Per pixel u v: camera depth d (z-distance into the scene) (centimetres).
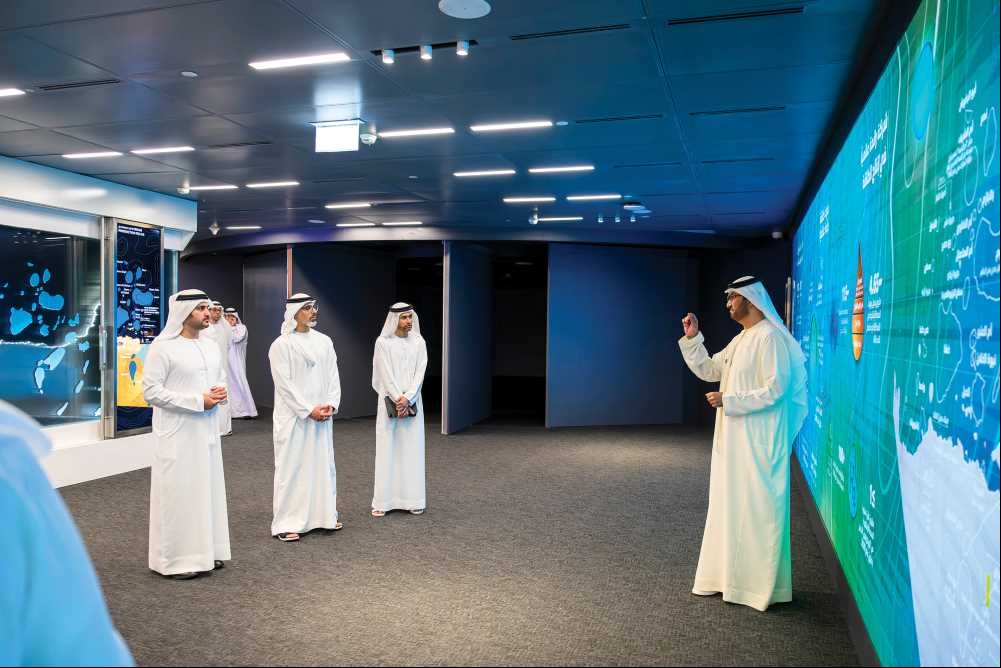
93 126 561
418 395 604
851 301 408
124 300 794
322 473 538
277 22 366
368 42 390
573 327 1162
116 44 397
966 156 200
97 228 778
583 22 361
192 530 441
